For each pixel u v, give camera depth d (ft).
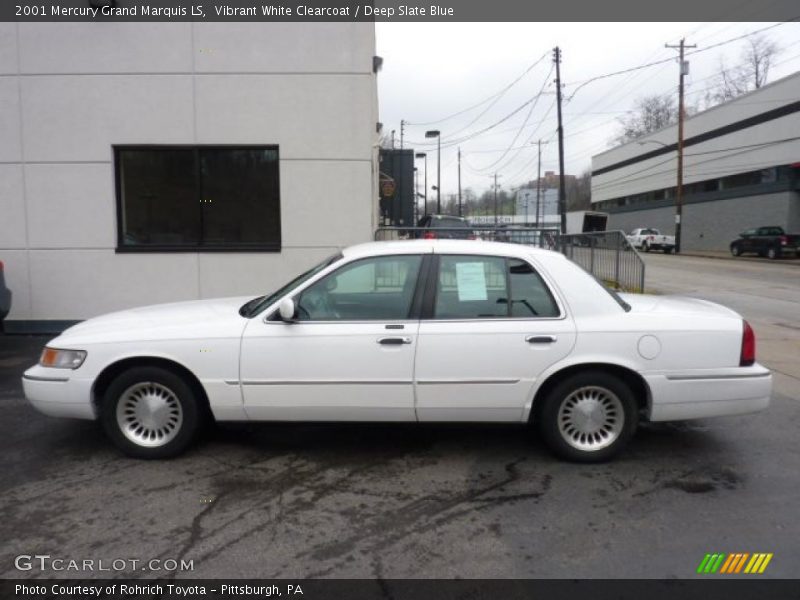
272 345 13.91
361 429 16.80
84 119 28.17
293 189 28.84
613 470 14.02
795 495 12.80
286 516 11.78
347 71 28.43
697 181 151.84
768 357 26.17
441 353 13.78
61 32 27.76
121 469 14.02
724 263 96.99
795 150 114.83
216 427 16.88
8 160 28.22
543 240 32.78
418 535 11.10
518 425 17.11
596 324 13.84
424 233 32.50
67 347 14.17
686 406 13.97
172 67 28.12
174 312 15.48
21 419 17.60
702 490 13.01
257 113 28.45
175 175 29.01
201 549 10.58
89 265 28.84
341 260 14.46
